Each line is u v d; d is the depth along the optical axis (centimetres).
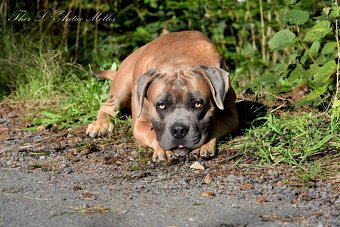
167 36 789
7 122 887
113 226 530
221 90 684
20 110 941
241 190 607
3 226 534
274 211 555
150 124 729
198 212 557
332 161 661
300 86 880
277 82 875
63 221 543
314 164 654
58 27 1160
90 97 912
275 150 686
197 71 689
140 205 577
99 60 1130
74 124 850
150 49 773
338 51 747
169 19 1199
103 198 597
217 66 729
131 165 694
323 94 787
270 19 1155
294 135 714
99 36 1192
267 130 723
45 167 700
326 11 758
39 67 1032
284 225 526
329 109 768
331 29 754
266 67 1109
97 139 792
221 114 729
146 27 1177
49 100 970
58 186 635
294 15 764
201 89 680
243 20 1175
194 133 676
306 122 742
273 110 808
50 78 1014
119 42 1167
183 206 571
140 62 767
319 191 597
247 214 549
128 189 620
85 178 659
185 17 1183
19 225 536
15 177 667
